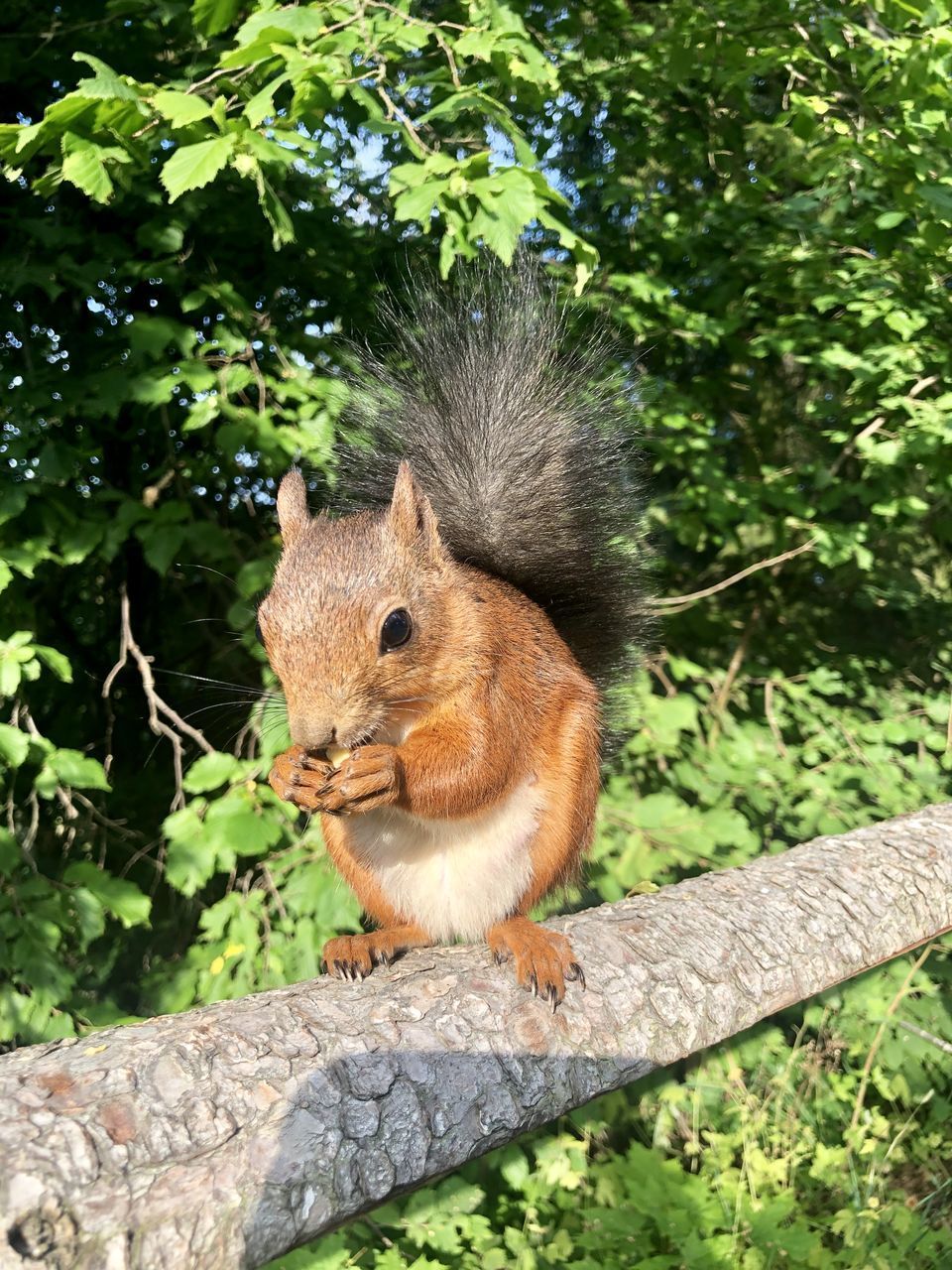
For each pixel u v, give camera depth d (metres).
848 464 0.66
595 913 0.26
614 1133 0.51
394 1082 0.19
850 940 0.28
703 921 0.26
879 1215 0.43
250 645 0.40
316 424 0.41
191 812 0.39
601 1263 0.41
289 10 0.31
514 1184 0.44
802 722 0.59
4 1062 0.17
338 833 0.29
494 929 0.24
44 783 0.37
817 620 0.77
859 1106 0.49
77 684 0.54
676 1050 0.23
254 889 0.45
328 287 0.51
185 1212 0.15
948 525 0.69
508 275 0.39
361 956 0.26
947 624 0.76
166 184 0.29
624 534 0.37
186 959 0.44
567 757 0.29
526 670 0.28
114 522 0.40
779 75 0.63
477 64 0.42
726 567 0.72
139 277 0.41
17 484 0.37
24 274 0.38
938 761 0.59
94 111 0.30
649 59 0.53
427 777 0.25
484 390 0.35
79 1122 0.15
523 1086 0.20
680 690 0.67
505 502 0.34
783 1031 0.56
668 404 0.53
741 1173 0.46
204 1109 0.17
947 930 0.32
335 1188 0.17
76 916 0.39
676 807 0.47
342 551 0.25
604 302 0.52
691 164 0.62
